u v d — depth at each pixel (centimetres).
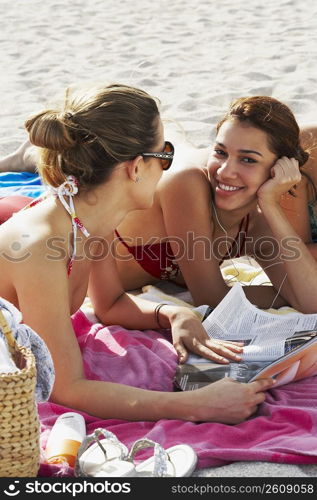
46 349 246
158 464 243
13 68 827
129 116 290
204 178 367
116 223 311
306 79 735
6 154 566
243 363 309
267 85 724
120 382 313
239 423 283
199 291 373
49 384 251
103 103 289
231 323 332
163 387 312
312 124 412
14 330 240
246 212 374
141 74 793
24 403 222
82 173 293
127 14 1113
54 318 286
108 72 805
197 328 328
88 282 340
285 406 288
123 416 284
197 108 667
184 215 365
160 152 301
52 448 260
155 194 372
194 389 296
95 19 1084
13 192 466
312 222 420
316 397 303
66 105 295
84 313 362
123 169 295
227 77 771
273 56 838
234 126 346
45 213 297
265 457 259
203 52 888
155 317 345
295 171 353
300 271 363
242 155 346
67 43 944
